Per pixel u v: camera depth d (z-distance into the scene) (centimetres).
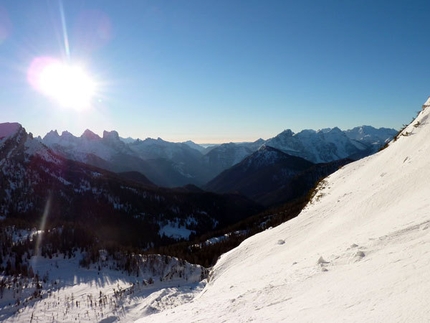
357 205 2588
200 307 1950
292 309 1131
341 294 1048
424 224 1373
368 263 1246
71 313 8475
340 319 852
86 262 12050
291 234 3105
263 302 1408
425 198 1809
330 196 4228
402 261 1076
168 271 11362
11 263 11662
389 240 1398
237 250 3628
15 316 8362
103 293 9875
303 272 1591
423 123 3550
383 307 801
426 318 654
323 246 2127
